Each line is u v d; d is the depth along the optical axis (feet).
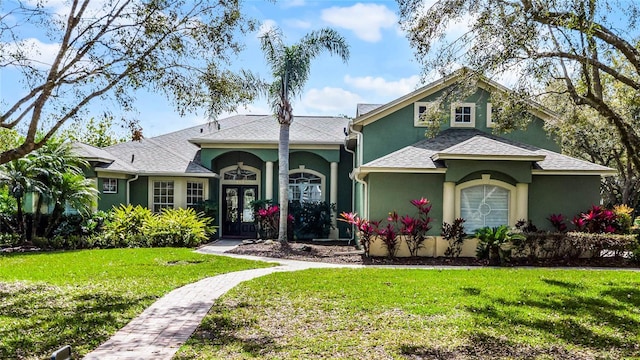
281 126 61.57
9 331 22.80
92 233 60.29
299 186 76.38
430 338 22.11
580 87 41.75
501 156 50.29
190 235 61.31
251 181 77.46
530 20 26.76
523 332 23.15
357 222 52.37
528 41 27.61
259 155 73.36
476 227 53.01
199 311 27.17
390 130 61.57
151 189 70.44
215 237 73.97
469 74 31.63
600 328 24.02
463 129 62.34
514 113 36.83
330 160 73.72
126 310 27.04
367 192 55.67
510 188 52.95
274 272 40.37
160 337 22.43
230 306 28.22
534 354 20.24
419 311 26.76
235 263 45.60
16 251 54.08
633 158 31.12
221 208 77.10
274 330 23.48
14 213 59.67
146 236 60.49
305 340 21.80
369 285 34.12
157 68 33.96
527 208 53.21
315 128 79.46
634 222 76.43
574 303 28.96
